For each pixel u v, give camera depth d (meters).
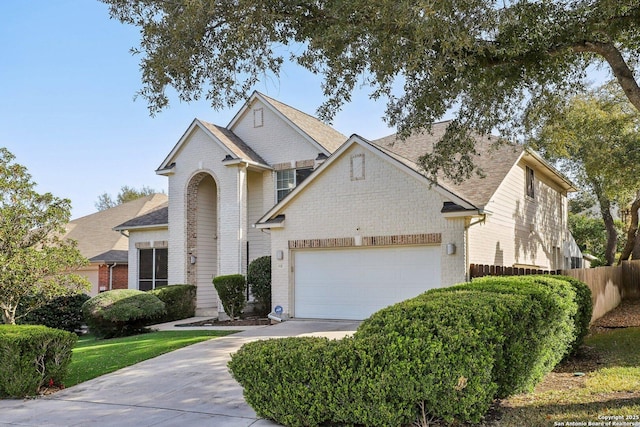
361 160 14.77
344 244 14.86
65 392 8.48
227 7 8.42
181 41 8.33
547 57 9.05
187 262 20.34
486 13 7.84
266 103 20.61
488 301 6.32
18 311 15.16
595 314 15.07
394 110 10.30
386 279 14.36
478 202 13.30
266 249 20.11
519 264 17.19
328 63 9.21
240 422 6.33
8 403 7.99
